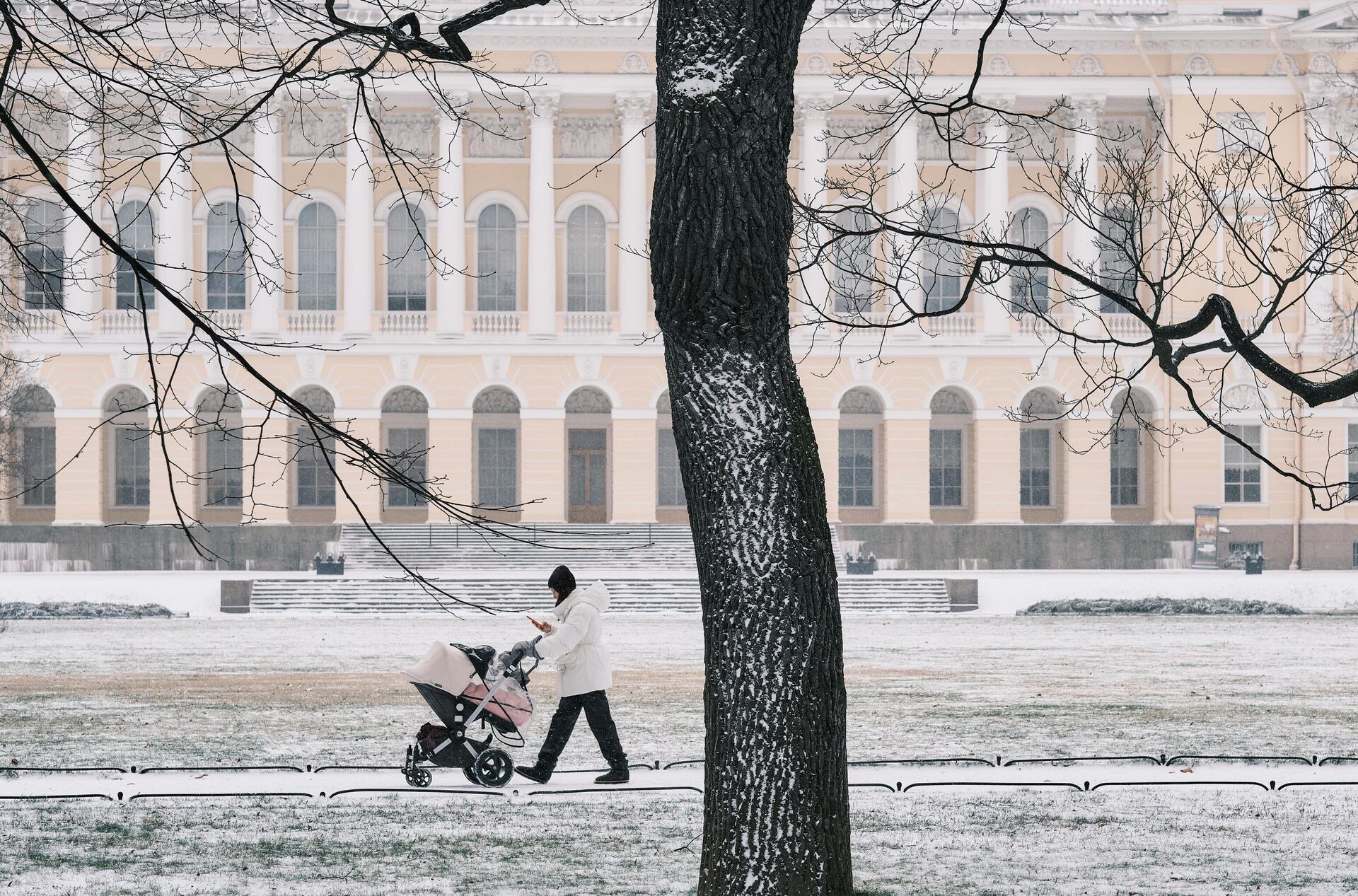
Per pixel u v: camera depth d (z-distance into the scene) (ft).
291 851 35.88
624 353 206.59
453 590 152.66
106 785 46.50
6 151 157.17
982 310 207.21
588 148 213.66
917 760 51.29
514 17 200.85
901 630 125.29
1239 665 91.71
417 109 206.90
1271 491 202.39
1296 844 36.86
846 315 198.70
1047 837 37.68
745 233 28.96
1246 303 197.16
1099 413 205.36
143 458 205.87
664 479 216.33
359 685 79.46
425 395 205.67
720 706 29.50
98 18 37.78
